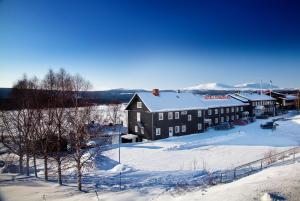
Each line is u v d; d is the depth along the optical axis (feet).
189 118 179.32
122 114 287.89
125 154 124.67
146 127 166.20
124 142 166.71
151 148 136.56
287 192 43.45
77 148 75.10
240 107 247.50
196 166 102.83
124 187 75.41
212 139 159.33
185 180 81.05
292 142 152.87
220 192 49.65
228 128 196.34
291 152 115.85
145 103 163.73
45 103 106.52
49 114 92.38
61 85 109.50
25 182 84.58
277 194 42.55
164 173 91.61
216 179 78.07
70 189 74.90
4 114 118.01
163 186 74.38
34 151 94.22
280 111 308.19
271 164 91.81
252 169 88.69
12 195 69.46
